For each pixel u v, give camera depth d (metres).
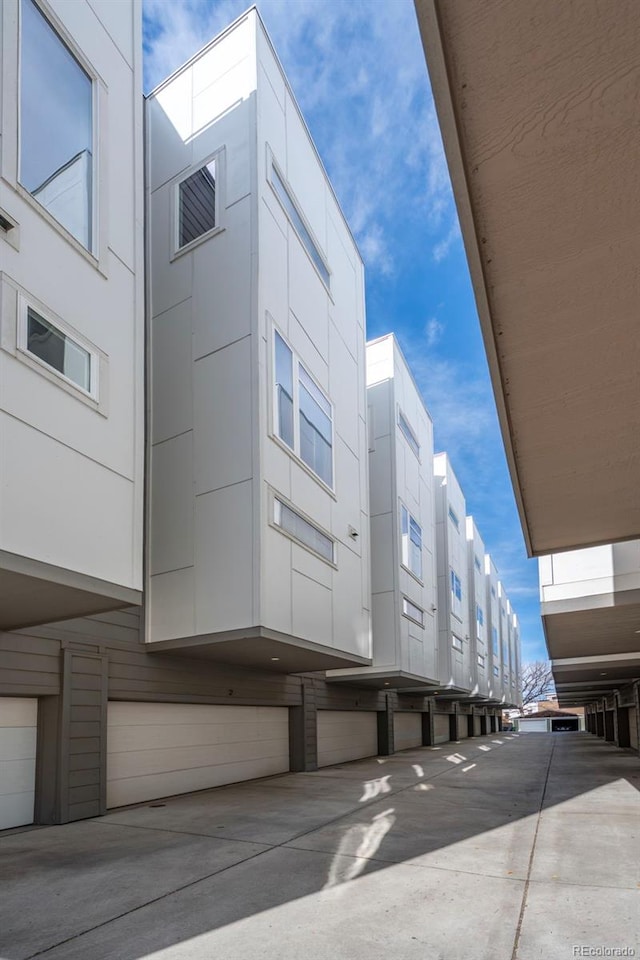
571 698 36.06
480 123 2.81
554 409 5.02
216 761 10.77
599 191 3.10
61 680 7.62
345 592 12.13
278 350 10.08
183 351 9.98
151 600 9.41
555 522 7.36
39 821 7.30
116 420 6.71
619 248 3.44
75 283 6.34
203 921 4.09
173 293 10.30
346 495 12.82
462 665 25.45
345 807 8.49
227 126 10.23
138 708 9.19
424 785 10.91
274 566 9.09
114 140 7.24
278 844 6.24
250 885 4.86
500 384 4.71
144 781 9.09
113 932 3.90
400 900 4.49
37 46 6.16
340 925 4.00
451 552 25.31
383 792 9.99
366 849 6.04
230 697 11.09
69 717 7.60
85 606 6.48
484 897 4.55
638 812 8.11
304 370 11.20
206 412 9.53
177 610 9.18
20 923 4.07
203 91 10.62
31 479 5.51
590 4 2.33
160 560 9.49
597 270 3.61
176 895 4.62
